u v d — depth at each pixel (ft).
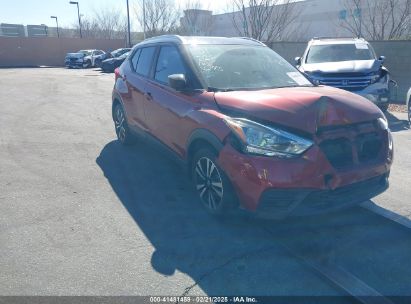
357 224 12.61
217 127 12.10
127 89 19.36
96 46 138.31
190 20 99.30
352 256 10.87
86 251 11.14
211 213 13.06
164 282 9.80
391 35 53.42
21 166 18.39
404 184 16.10
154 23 108.17
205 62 14.89
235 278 9.96
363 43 34.19
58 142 22.75
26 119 29.35
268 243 11.56
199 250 11.23
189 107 13.79
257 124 11.30
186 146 13.92
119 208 13.96
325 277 9.93
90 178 16.90
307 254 10.98
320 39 36.65
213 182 12.71
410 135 24.43
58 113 32.12
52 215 13.37
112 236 11.99
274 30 67.00
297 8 104.68
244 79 14.67
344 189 11.30
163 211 13.71
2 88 50.49
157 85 16.43
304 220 12.85
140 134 18.60
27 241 11.64
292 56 49.34
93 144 22.35
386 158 12.24
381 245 11.39
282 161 10.75
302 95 12.30
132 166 18.51
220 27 105.40
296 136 10.90
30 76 73.87
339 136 11.23
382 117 12.62
